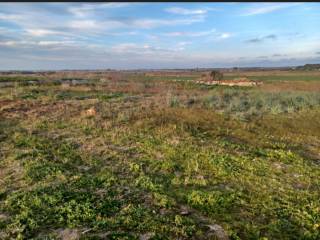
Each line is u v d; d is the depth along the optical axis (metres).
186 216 6.40
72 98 22.38
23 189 7.32
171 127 13.63
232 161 9.77
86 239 5.39
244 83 48.97
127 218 6.11
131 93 28.11
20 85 30.53
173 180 8.14
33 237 5.49
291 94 26.28
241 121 15.93
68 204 6.59
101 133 12.62
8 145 10.81
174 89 33.59
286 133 14.03
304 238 5.83
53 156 9.84
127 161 9.49
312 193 7.79
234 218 6.41
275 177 8.71
